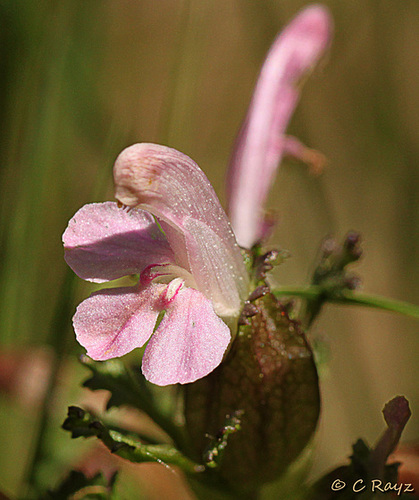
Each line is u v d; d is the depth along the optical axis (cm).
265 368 12
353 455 12
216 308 12
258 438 12
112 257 12
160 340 12
